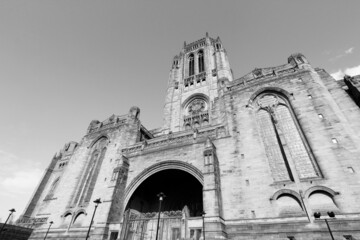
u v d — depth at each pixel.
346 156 21.39
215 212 21.67
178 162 30.00
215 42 68.44
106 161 39.06
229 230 21.89
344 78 29.11
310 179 21.92
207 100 53.09
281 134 27.08
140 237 29.02
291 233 19.56
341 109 26.36
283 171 24.39
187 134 33.12
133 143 41.66
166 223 30.77
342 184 20.03
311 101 27.36
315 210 19.89
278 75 33.12
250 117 30.97
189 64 70.94
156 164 31.94
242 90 35.28
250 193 23.67
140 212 34.34
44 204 51.66
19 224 40.69
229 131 30.45
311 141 24.22
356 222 17.67
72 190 38.56
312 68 31.34
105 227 26.70
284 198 22.23
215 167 26.02
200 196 34.34
